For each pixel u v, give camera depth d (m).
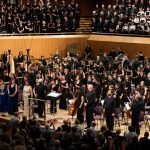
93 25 34.84
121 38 33.06
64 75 23.50
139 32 32.28
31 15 32.19
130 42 32.44
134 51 32.38
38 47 32.28
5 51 28.89
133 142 12.44
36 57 32.25
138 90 18.89
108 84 21.11
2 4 31.28
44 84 20.78
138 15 32.38
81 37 34.72
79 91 19.36
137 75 23.84
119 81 21.27
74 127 13.30
